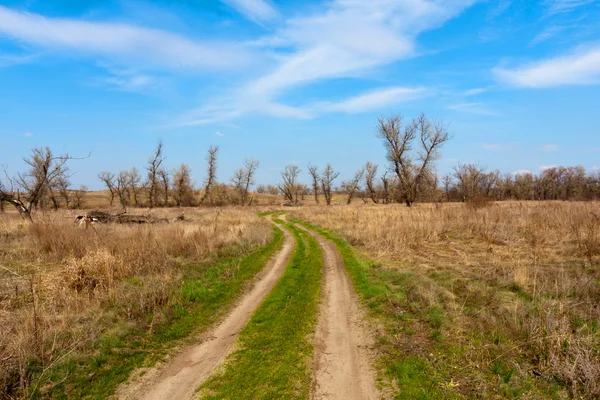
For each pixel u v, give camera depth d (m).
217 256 14.78
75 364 5.99
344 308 9.05
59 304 8.38
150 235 14.57
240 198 80.19
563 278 8.69
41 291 9.31
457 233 17.38
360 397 5.21
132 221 24.44
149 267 11.70
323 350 6.73
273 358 6.41
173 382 5.69
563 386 5.12
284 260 14.99
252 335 7.38
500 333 6.75
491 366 5.75
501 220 18.81
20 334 5.95
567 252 11.80
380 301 9.21
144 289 9.46
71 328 7.14
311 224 29.45
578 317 6.91
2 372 5.28
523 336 6.54
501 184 83.88
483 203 25.75
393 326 7.66
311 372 5.93
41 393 5.23
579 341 5.70
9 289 9.35
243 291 10.59
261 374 5.87
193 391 5.43
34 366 5.74
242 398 5.21
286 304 9.22
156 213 36.88
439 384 5.39
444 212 22.47
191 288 10.23
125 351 6.61
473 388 5.25
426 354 6.34
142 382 5.70
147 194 73.44
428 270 11.47
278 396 5.25
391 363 6.13
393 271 11.78
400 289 9.95
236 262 13.90
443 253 13.77
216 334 7.58
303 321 8.14
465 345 6.49
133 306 8.52
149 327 7.68
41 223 15.33
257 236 19.72
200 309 8.91
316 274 12.48
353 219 26.83
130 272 11.12
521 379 5.35
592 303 7.46
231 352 6.68
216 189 77.00
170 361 6.39
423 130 46.88
